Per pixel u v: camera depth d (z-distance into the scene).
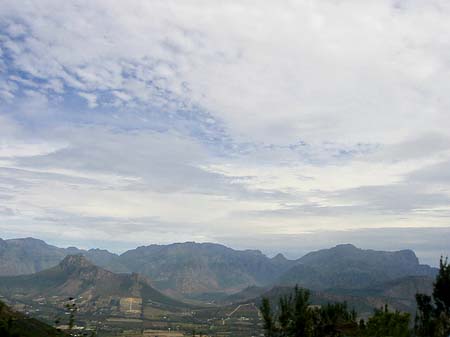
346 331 38.94
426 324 40.25
